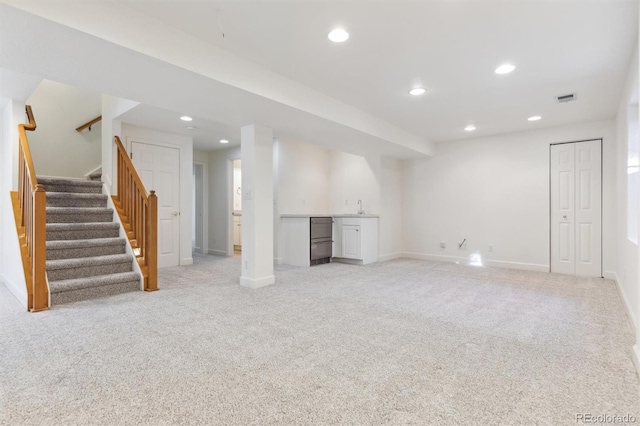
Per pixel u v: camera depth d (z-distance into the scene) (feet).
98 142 18.85
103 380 5.95
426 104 13.34
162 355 6.98
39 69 8.16
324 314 9.78
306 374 6.22
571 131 16.20
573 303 11.03
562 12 7.18
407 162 22.20
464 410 5.12
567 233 16.35
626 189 11.12
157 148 17.72
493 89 11.68
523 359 6.89
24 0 5.78
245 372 6.28
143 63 7.82
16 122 12.77
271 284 13.80
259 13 7.30
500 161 18.40
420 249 21.57
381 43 8.57
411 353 7.16
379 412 5.06
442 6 7.01
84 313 9.76
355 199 21.83
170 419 4.86
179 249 18.88
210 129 17.35
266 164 13.66
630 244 9.72
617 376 6.19
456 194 20.03
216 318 9.37
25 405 5.19
